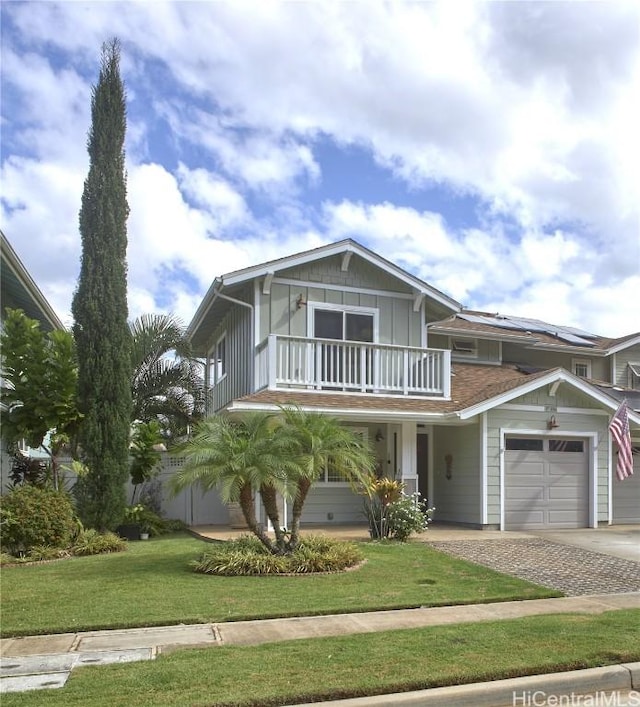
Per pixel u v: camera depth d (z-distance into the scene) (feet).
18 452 56.24
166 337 62.49
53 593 28.22
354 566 34.35
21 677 18.34
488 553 39.42
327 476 53.98
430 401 53.21
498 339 71.10
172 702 16.21
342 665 18.89
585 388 53.26
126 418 45.78
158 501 56.85
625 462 49.55
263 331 53.62
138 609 25.48
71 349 45.85
